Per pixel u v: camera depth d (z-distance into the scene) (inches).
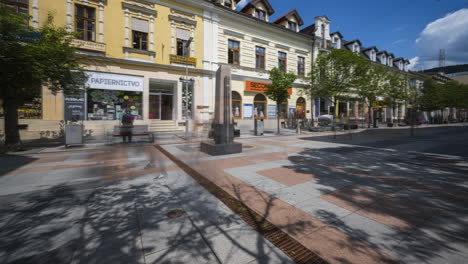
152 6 505.7
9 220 96.1
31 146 313.6
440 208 108.1
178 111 536.7
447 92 1266.0
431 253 72.0
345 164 209.2
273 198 123.0
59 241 80.2
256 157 239.9
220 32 604.7
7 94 287.6
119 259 70.2
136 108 492.1
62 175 166.7
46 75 283.3
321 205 113.0
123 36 474.3
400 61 1338.6
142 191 134.1
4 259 69.3
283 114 750.5
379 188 139.5
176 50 540.4
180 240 81.7
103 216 100.8
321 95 670.5
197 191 134.0
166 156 237.8
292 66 773.3
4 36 246.2
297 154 261.6
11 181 152.3
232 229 89.2
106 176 165.5
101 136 390.9
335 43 938.1
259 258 70.9
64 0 415.8
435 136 505.4
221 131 252.8
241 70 647.1
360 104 914.7
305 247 76.7
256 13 707.4
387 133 606.2
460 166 199.6
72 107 423.5
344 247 76.4
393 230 87.5
